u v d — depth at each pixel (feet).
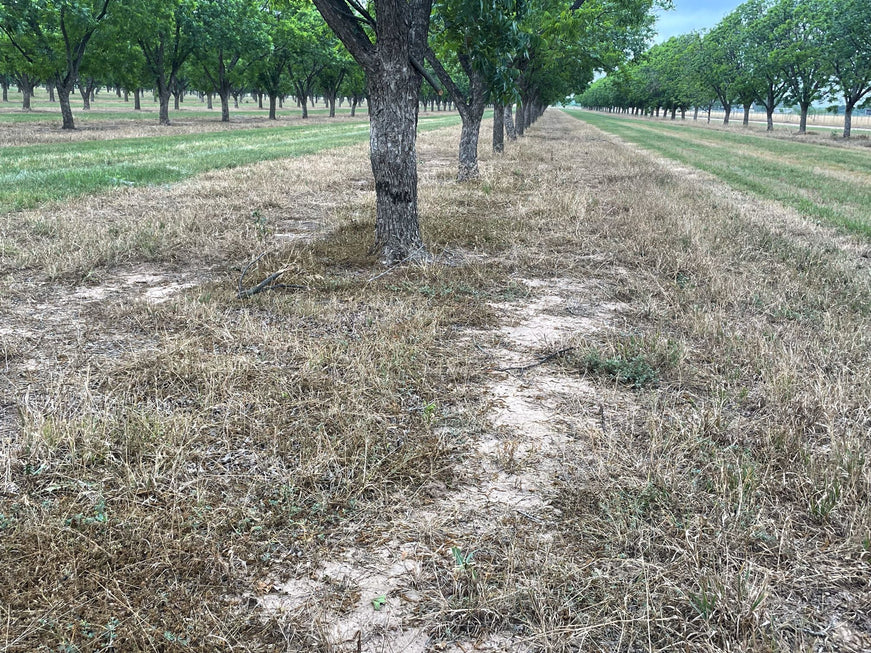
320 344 16.60
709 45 212.43
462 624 8.13
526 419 13.44
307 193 44.57
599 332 18.75
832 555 9.42
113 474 10.72
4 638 7.51
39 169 52.08
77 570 8.63
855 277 24.66
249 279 22.80
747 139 140.36
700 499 10.62
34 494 10.35
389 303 20.52
